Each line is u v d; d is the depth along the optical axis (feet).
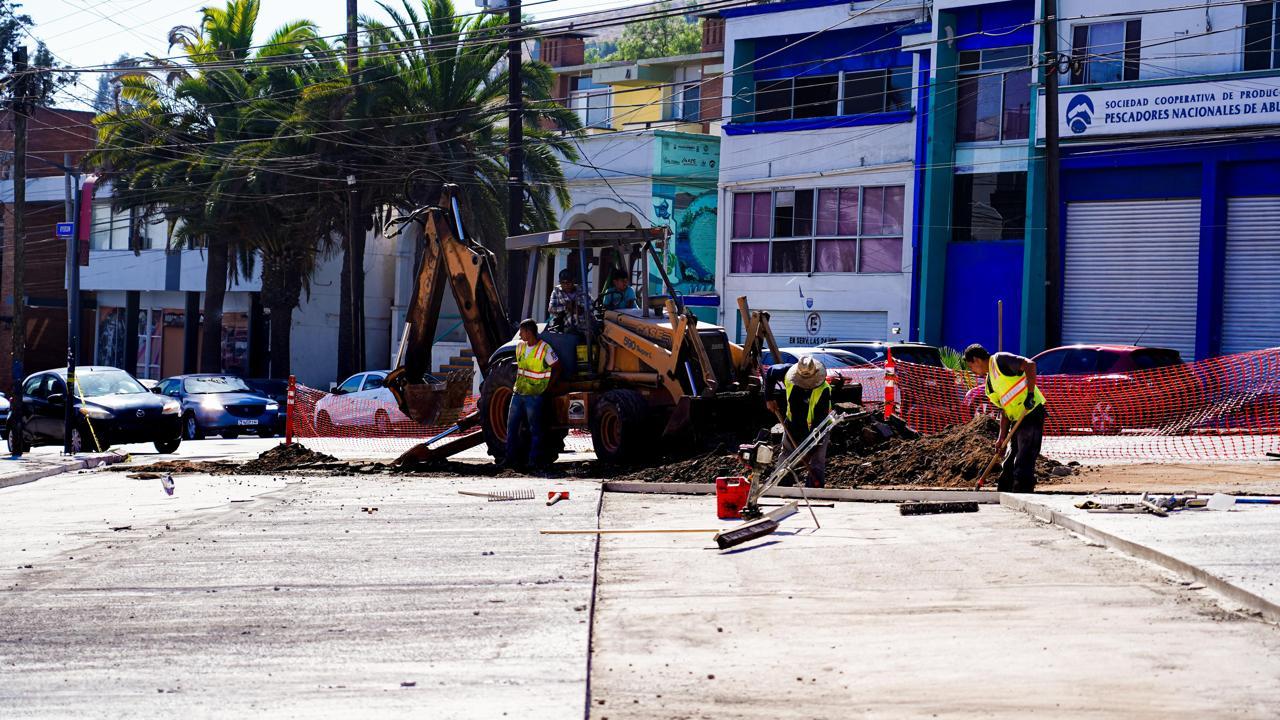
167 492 59.98
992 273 126.00
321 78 145.28
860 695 23.90
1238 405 74.90
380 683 25.57
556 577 35.88
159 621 31.86
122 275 222.48
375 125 140.15
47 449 99.45
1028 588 32.09
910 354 90.12
